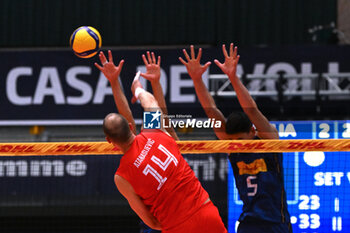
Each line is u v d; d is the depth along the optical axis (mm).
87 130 21469
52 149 9586
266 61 20531
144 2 23969
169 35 24047
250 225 8344
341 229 13531
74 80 20922
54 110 20969
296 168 13641
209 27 23844
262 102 20125
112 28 24062
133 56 20375
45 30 24062
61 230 17188
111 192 17328
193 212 7102
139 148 7094
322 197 13648
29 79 21000
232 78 8523
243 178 8617
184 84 20250
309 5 23500
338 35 23172
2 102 21016
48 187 17422
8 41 23984
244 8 23656
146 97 7926
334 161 13570
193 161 15703
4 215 17359
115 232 16891
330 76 19297
